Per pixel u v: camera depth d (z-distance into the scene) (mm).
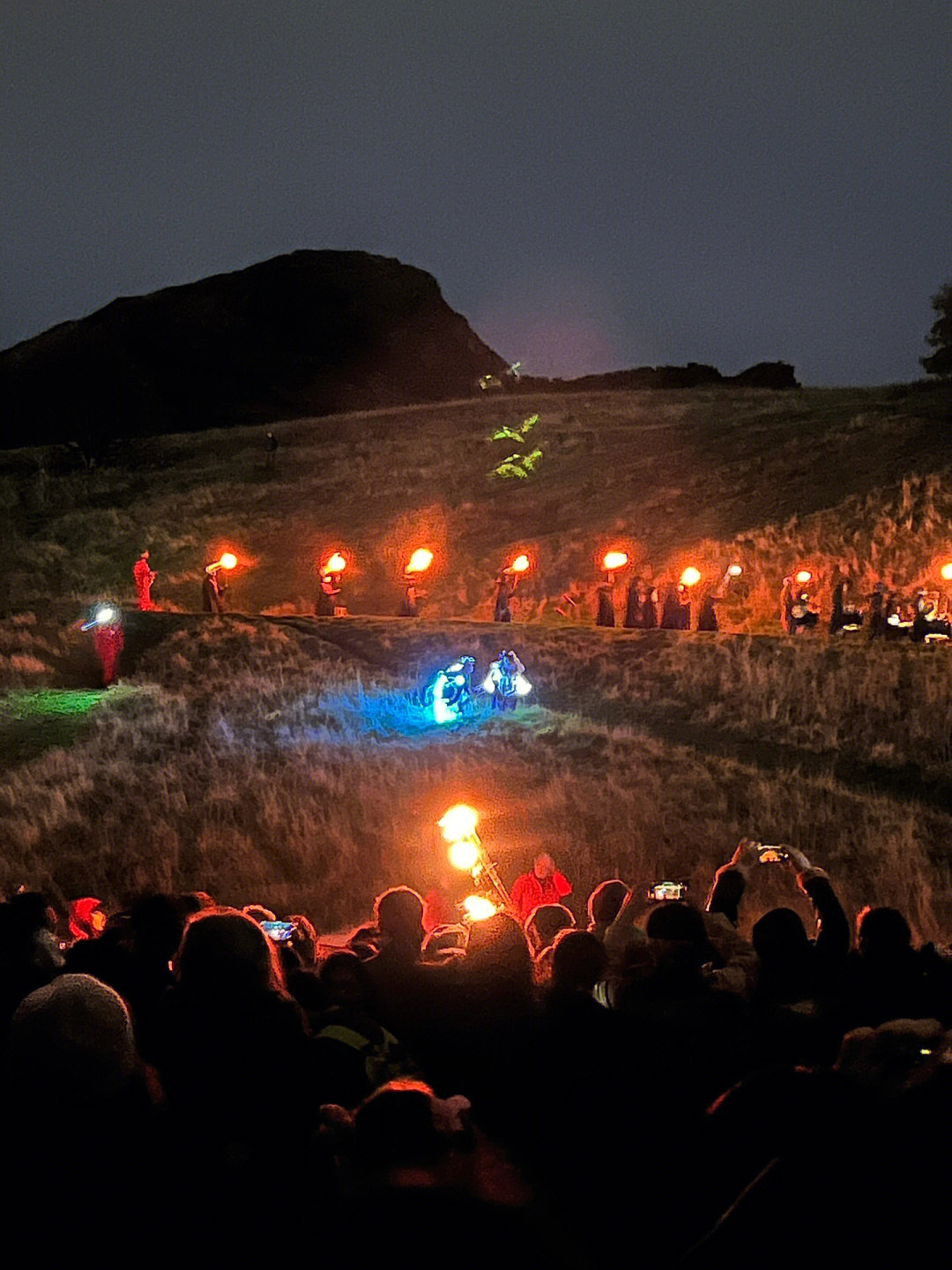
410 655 25641
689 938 5453
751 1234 3395
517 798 18406
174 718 22359
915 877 15406
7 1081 3836
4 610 34344
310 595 40188
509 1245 3859
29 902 5805
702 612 28125
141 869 16391
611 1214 4430
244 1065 4277
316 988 5562
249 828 17562
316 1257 3891
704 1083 5191
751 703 22266
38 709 23125
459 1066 4887
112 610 25047
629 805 18000
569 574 37969
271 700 23219
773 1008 5801
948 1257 3334
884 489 38875
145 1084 3938
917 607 25797
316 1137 4121
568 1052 4773
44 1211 3693
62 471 62875
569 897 15328
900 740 20484
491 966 5023
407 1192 3889
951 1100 3580
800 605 28000
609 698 23219
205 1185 3926
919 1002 5742
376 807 18047
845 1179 3426
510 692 23031
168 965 5727
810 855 16547
